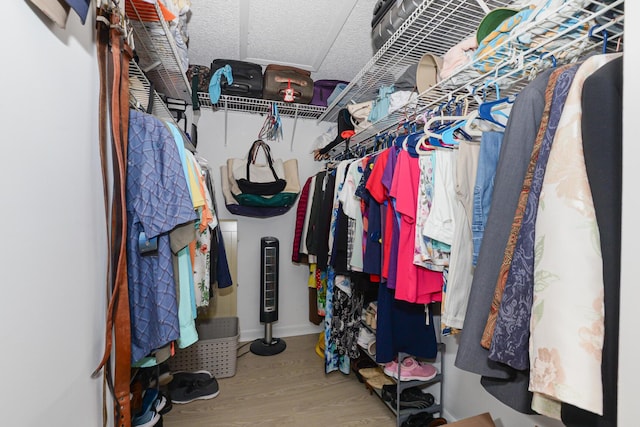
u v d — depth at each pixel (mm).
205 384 1794
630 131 367
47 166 539
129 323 724
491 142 893
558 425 1052
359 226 1554
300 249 2473
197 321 2139
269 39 1914
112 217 724
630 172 365
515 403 601
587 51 787
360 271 1538
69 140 608
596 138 458
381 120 1638
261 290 2432
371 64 1641
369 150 2047
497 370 614
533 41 834
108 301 755
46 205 536
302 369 2104
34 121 504
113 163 714
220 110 2521
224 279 1970
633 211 360
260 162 2592
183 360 1921
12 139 455
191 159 1099
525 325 536
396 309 1414
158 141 845
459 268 953
